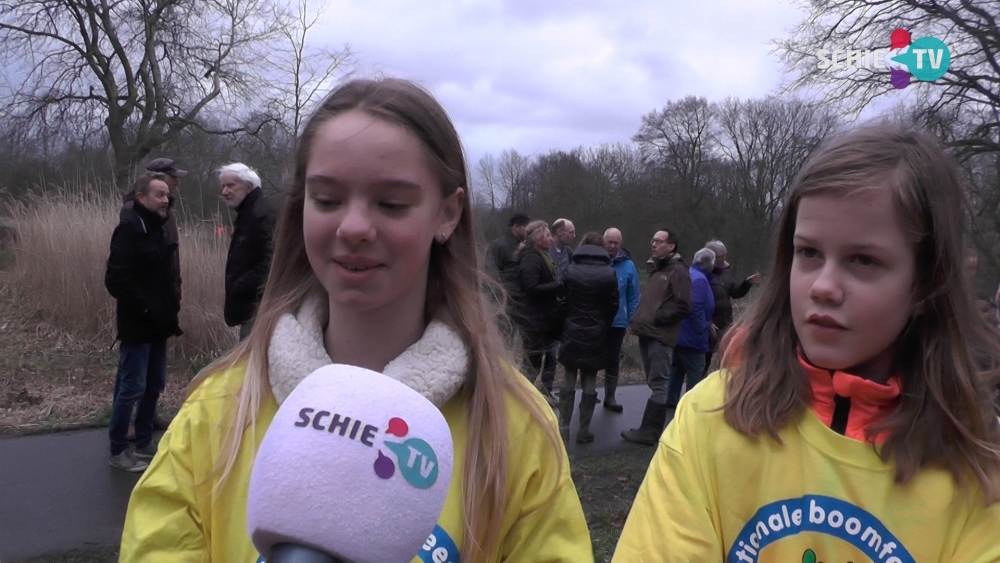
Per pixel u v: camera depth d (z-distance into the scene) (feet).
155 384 14.66
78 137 54.29
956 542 3.67
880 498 3.71
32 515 12.09
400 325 3.67
